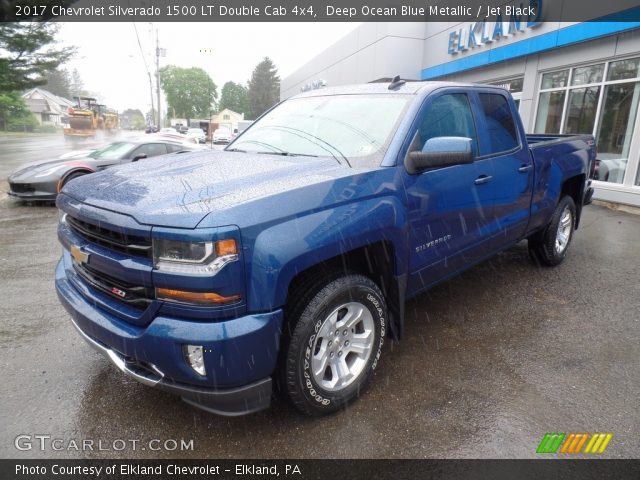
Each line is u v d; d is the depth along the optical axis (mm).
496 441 2389
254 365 2111
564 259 5430
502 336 3521
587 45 9719
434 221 3037
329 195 2361
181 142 9852
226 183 2365
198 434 2438
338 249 2340
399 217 2668
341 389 2547
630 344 3408
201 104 73875
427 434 2438
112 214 2168
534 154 4195
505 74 12312
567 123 10594
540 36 10703
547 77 11078
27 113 69938
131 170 2779
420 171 2879
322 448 2336
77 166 8422
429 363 3131
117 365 2291
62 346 3326
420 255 2984
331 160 2838
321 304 2330
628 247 6004
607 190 9375
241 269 2035
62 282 2688
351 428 2482
